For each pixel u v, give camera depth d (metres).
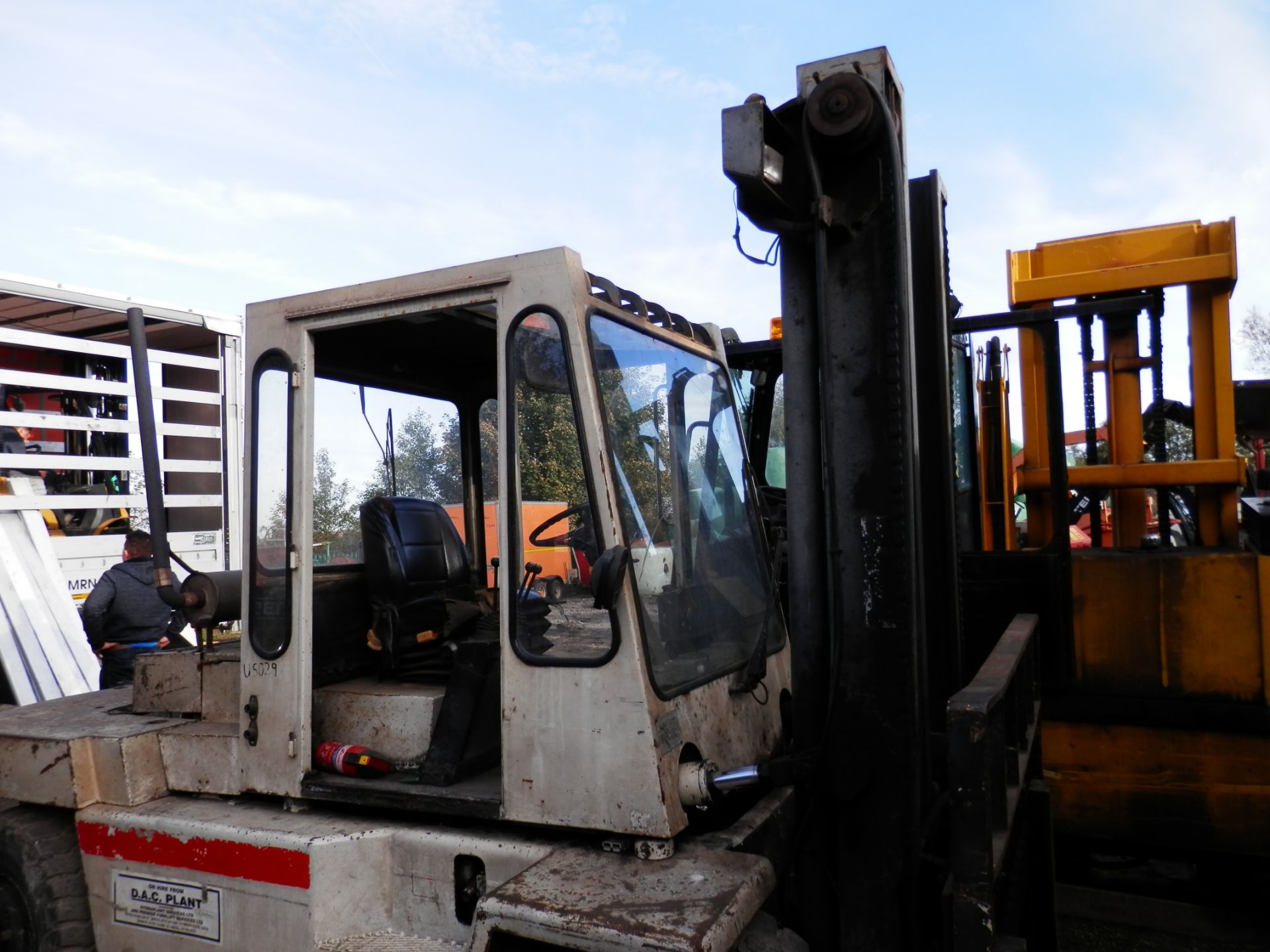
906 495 2.53
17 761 3.34
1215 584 4.15
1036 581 4.27
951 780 2.14
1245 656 4.10
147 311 7.40
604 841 2.45
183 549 7.55
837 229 2.59
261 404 3.02
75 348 7.09
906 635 2.51
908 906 2.49
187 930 2.91
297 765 2.90
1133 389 5.04
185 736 3.18
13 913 3.36
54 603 6.61
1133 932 4.21
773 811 2.70
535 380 2.57
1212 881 4.46
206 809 3.03
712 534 3.13
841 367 2.60
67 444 7.62
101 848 3.12
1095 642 4.32
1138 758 4.29
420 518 3.39
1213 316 4.74
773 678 3.27
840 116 2.50
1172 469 4.79
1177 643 4.20
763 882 2.31
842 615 2.53
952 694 3.27
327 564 3.21
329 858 2.67
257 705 3.00
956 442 5.24
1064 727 4.40
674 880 2.26
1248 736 4.11
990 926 2.10
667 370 3.03
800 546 2.71
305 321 2.94
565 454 2.52
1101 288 4.93
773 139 2.64
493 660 2.80
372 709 3.00
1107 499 7.35
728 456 3.42
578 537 2.50
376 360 3.46
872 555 2.55
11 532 6.61
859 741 2.54
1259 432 6.67
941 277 3.35
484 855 2.55
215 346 8.11
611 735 2.42
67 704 3.93
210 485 7.91
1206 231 4.79
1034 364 5.29
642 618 2.47
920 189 3.38
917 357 3.35
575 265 2.59
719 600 3.04
